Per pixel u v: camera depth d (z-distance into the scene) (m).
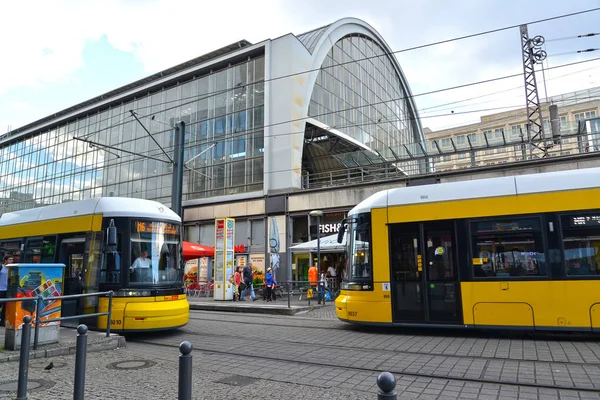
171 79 36.28
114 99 40.53
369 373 6.78
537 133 23.95
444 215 10.56
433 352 8.38
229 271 21.73
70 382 6.10
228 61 33.34
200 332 11.49
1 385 5.88
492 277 9.89
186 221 32.81
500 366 7.11
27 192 50.22
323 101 34.00
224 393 5.70
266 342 9.74
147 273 10.74
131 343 9.95
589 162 19.05
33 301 8.06
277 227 28.25
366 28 41.59
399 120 50.62
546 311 9.35
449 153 24.28
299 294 24.83
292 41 30.41
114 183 39.72
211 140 33.28
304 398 5.46
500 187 10.19
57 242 12.02
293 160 29.02
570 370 6.73
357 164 27.30
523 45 24.83
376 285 10.96
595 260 9.14
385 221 11.15
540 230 9.65
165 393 5.62
